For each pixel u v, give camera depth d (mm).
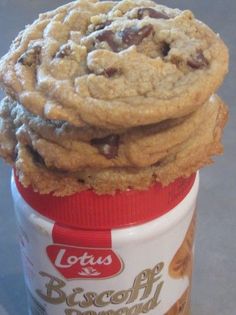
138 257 183
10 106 187
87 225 176
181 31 174
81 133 164
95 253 180
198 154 177
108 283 187
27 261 198
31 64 172
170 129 167
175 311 211
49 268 189
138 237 177
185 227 190
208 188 287
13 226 274
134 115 154
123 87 159
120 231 177
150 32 170
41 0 410
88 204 173
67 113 157
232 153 302
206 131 178
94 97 158
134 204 174
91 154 166
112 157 167
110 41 169
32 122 170
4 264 261
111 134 166
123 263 182
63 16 187
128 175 171
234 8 401
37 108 160
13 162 184
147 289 193
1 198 286
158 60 164
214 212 276
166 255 189
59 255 183
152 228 178
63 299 195
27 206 184
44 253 186
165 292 200
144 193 174
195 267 256
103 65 162
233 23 388
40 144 168
